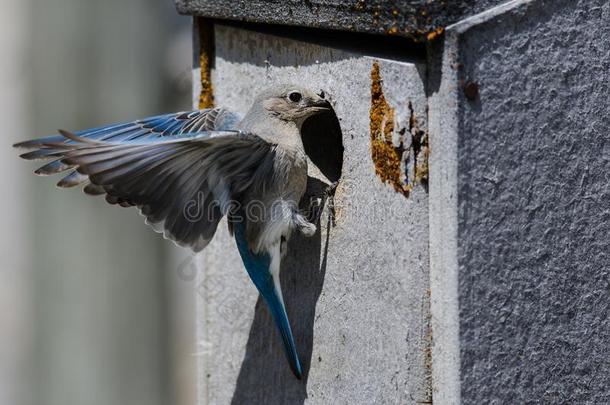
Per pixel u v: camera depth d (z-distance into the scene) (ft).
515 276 22.43
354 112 24.03
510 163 22.15
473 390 22.30
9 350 45.88
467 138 21.76
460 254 21.94
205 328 29.27
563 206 22.70
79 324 36.94
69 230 36.73
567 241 22.80
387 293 23.54
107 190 23.39
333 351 25.31
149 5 35.96
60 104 35.65
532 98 22.16
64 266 36.83
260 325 27.71
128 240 36.96
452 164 21.76
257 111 25.89
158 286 37.52
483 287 22.18
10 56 46.52
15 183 48.75
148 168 23.36
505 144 22.06
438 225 22.18
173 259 39.11
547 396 22.98
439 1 21.50
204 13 27.40
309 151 27.68
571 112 22.54
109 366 37.14
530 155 22.30
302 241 26.03
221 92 28.27
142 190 23.70
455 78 21.57
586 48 22.52
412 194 22.59
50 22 35.65
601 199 23.02
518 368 22.63
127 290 37.09
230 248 28.43
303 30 26.08
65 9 35.60
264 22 25.62
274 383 27.37
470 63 21.62
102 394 37.19
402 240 22.97
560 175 22.59
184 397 44.39
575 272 22.95
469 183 21.86
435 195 22.16
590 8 22.45
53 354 37.19
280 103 25.59
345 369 24.98
